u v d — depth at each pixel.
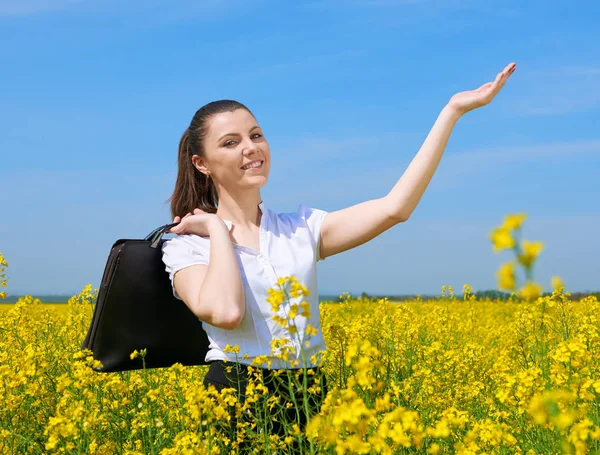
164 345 3.27
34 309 6.67
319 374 2.85
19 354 3.94
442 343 6.19
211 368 2.95
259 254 2.90
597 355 4.11
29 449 3.43
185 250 2.92
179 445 2.77
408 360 4.73
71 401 3.40
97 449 3.11
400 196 2.93
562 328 4.75
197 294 2.79
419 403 3.87
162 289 3.13
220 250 2.73
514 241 1.37
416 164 2.93
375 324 5.68
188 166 3.30
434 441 3.15
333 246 3.08
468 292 7.43
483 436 2.77
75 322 5.89
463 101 2.88
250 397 2.67
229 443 2.81
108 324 3.17
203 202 3.36
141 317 3.18
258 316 2.82
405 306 5.80
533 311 4.81
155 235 3.16
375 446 1.94
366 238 3.03
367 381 2.05
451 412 3.28
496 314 10.95
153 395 3.44
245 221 3.06
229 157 2.98
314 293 2.95
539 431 3.04
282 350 2.63
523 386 3.08
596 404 2.97
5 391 3.44
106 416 3.47
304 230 3.00
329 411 2.14
